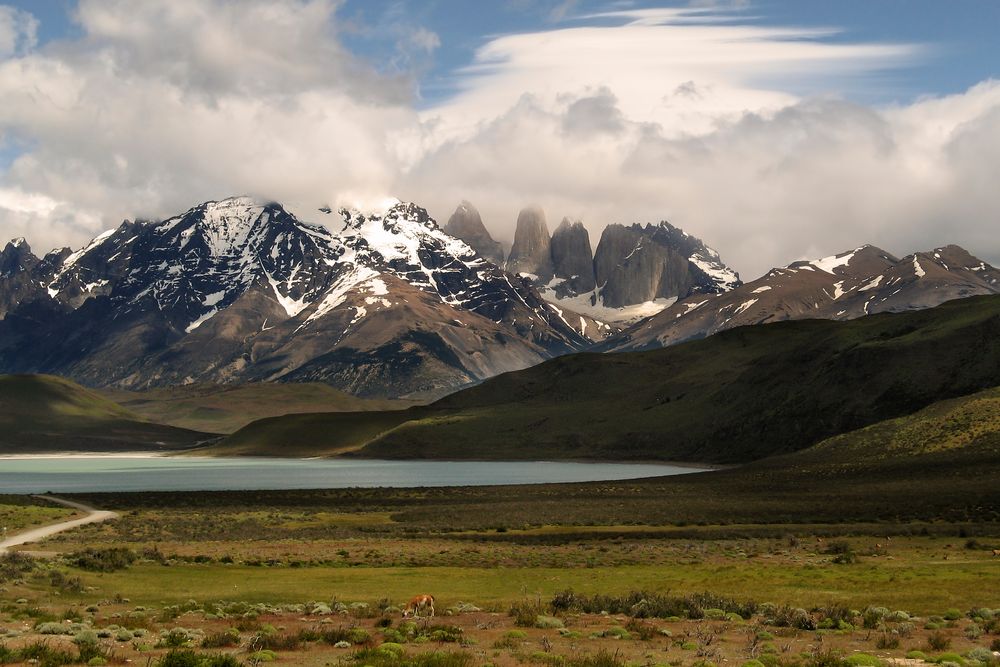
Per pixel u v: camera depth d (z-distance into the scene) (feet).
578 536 383.24
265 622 161.79
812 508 469.57
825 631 152.56
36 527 426.51
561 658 121.49
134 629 150.10
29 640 133.39
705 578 236.63
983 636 147.02
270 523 472.85
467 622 160.25
